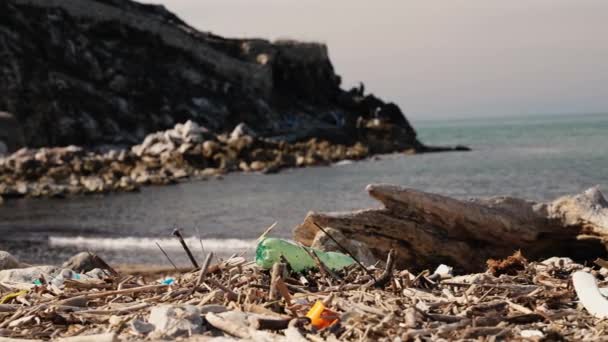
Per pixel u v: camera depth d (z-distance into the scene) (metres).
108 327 6.65
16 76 71.25
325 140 73.94
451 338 6.09
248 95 86.44
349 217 13.14
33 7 77.69
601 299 6.90
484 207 13.40
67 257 24.08
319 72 96.12
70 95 73.31
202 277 7.52
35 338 6.54
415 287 7.93
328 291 7.51
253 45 95.00
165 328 6.36
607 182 43.28
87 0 82.50
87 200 41.81
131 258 23.08
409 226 13.23
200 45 87.94
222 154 58.53
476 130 184.25
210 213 35.03
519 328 6.44
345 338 6.11
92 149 69.62
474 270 13.43
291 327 6.13
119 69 79.88
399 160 66.62
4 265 10.93
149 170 54.50
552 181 45.44
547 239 13.52
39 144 70.00
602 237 12.94
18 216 35.84
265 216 33.56
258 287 7.57
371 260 11.52
